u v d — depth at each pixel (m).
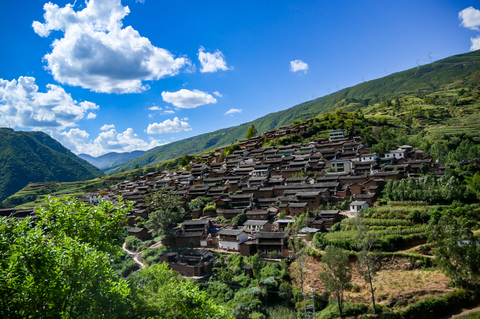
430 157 106.75
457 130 179.88
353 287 56.84
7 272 20.16
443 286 50.34
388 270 58.00
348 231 70.00
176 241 90.56
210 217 103.75
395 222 68.69
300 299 58.66
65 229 27.23
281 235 74.69
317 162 121.25
